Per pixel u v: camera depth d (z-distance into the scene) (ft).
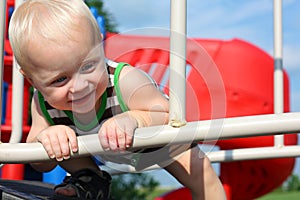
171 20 3.73
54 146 3.89
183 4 3.71
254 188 11.00
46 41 4.17
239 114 10.53
